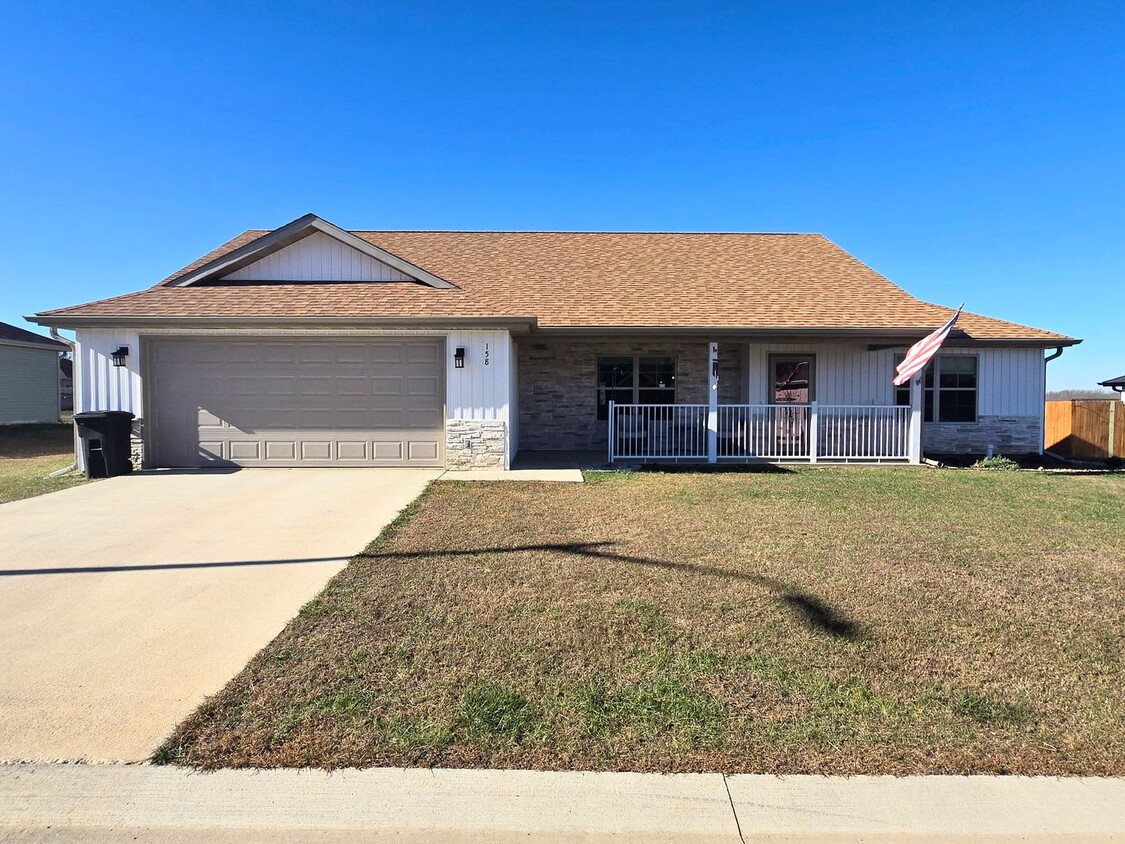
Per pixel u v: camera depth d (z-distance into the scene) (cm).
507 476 1052
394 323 1082
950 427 1445
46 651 385
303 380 1141
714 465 1225
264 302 1142
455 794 257
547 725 301
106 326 1091
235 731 296
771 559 561
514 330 1142
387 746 285
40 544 628
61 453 1579
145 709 318
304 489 926
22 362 2427
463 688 335
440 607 448
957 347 1420
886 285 1472
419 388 1140
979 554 581
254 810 249
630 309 1295
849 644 388
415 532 661
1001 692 332
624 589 482
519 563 550
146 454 1113
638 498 850
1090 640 396
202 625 424
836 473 1112
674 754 281
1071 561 561
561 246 1688
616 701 322
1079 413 1547
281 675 350
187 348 1134
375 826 242
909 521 718
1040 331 1412
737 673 351
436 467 1140
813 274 1521
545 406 1445
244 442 1142
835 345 1408
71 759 278
